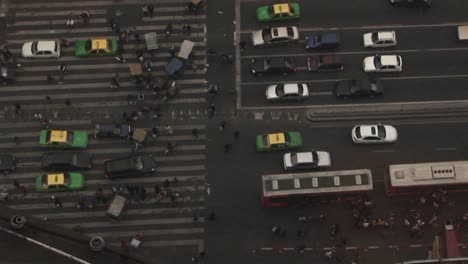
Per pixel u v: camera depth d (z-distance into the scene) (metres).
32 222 67.19
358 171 89.75
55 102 98.88
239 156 95.94
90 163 94.44
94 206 92.38
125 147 96.06
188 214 92.44
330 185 89.06
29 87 99.69
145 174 94.25
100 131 95.31
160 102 98.88
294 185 89.19
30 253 64.88
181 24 103.62
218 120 98.00
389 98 99.25
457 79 100.50
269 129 97.62
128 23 103.69
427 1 104.00
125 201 91.62
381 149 96.38
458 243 90.38
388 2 104.50
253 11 104.44
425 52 102.00
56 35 102.88
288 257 90.19
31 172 94.38
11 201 92.50
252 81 100.25
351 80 98.62
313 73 100.69
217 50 102.06
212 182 94.38
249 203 93.25
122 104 98.88
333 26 103.62
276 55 101.88
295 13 103.12
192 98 99.25
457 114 98.31
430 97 99.38
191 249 90.56
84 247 66.38
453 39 102.94
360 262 89.69
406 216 91.94
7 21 103.50
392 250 90.31
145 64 100.62
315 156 93.81
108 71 100.69
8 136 96.69
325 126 97.75
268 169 95.19
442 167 89.12
